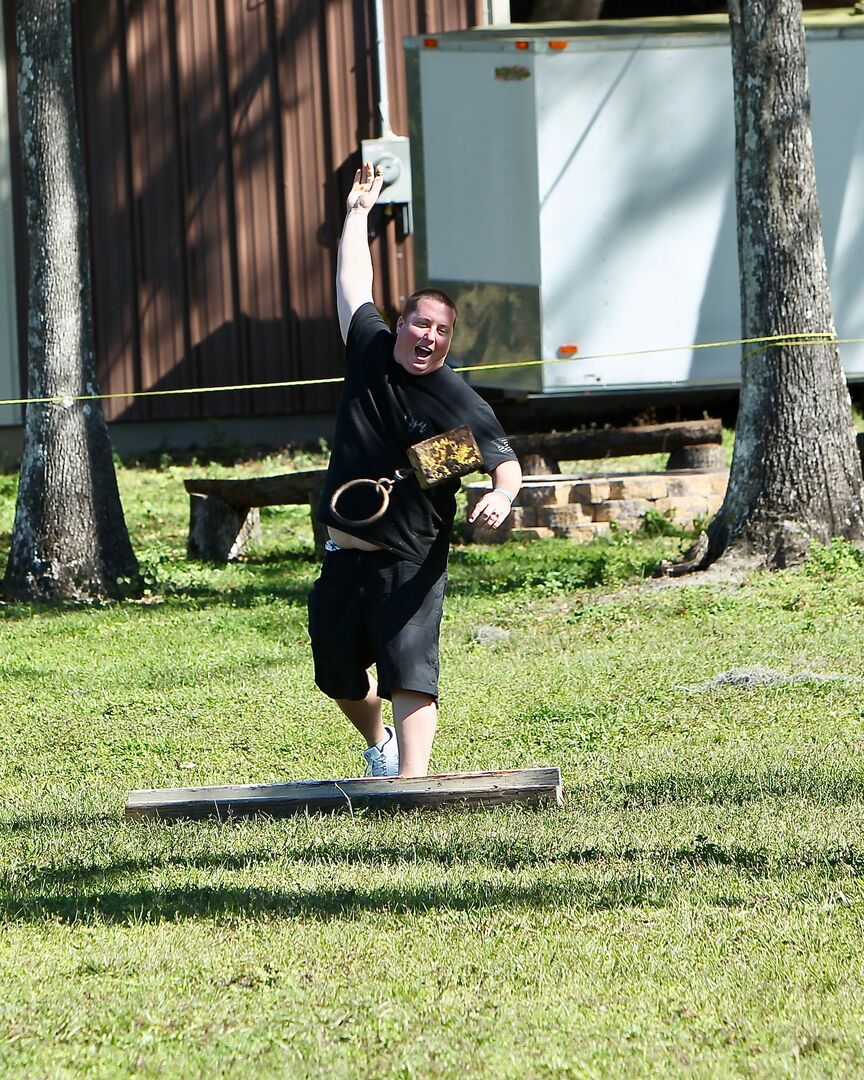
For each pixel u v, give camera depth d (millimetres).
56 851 21953
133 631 47969
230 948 16750
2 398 83062
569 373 66688
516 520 62031
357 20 81750
